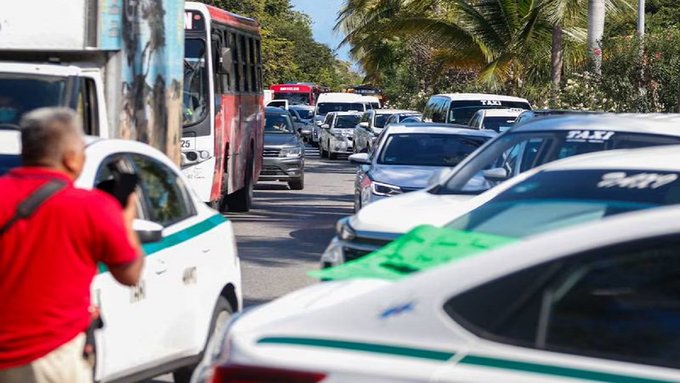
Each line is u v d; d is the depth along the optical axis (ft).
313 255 105.50
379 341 26.53
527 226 44.09
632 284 25.62
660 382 24.54
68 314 35.50
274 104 424.05
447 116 186.29
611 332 25.36
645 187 47.03
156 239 46.55
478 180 66.59
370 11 334.03
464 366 25.48
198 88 125.59
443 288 26.76
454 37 244.42
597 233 26.25
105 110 78.13
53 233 35.22
